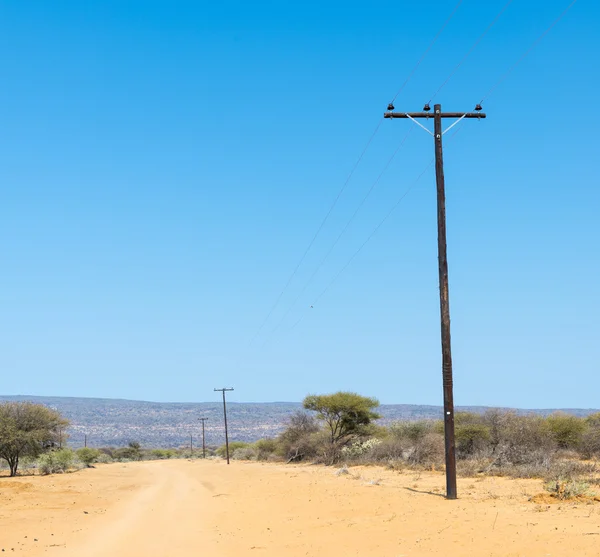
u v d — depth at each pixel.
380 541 16.41
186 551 17.78
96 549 18.80
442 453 43.88
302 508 24.62
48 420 65.81
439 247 24.00
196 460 117.50
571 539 13.84
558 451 39.56
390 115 24.47
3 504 33.19
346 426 68.94
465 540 15.12
